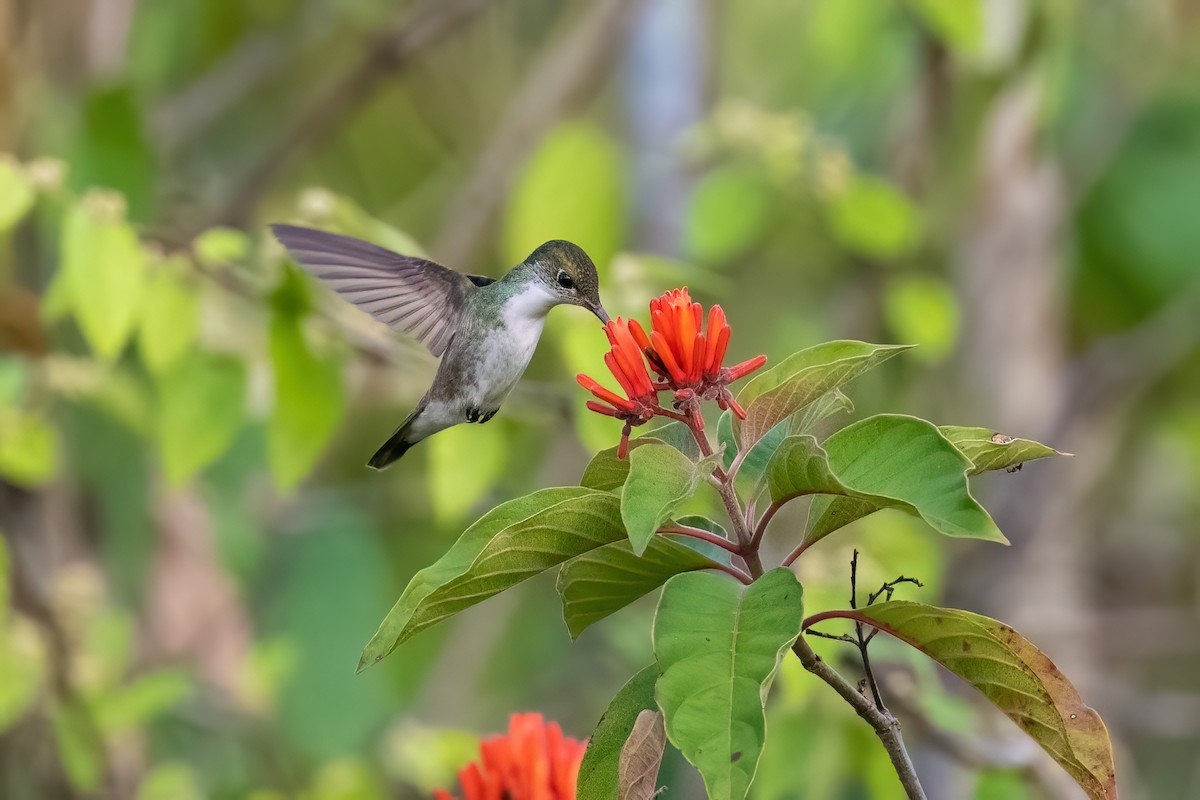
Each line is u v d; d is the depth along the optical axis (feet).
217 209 36.04
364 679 37.78
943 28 32.04
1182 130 42.37
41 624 29.50
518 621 43.01
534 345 22.44
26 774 33.14
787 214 35.40
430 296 22.74
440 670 39.96
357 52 45.21
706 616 12.57
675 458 13.01
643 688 14.11
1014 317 38.58
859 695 13.44
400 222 42.75
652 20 37.63
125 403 30.78
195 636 35.45
